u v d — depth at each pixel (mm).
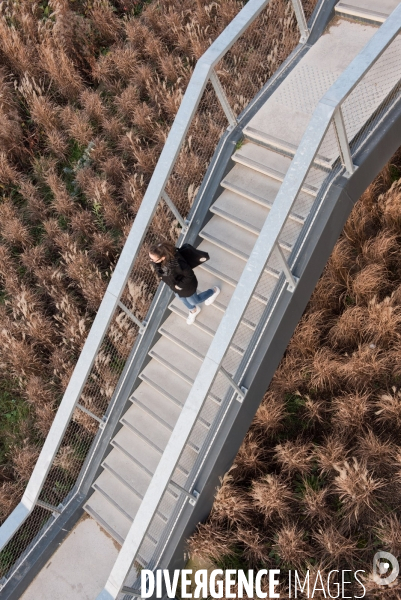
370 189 7379
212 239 6492
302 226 5824
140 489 6793
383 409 6059
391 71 5766
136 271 6301
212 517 6285
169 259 5523
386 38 4941
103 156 9367
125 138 9281
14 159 9875
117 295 5855
